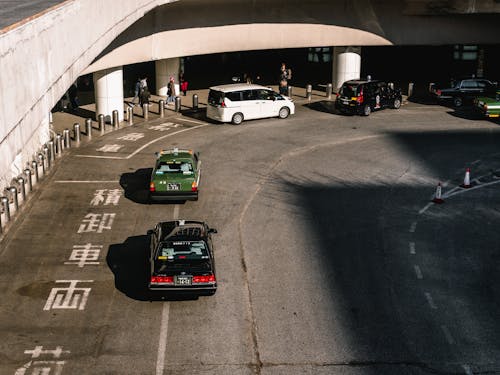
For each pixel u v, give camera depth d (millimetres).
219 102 37188
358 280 19969
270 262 20953
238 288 19312
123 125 37250
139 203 25594
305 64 57750
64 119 38125
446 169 30391
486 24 44969
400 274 20406
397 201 26391
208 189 27141
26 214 24062
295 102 43969
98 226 23406
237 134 35562
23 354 15812
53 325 17156
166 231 19172
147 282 19578
